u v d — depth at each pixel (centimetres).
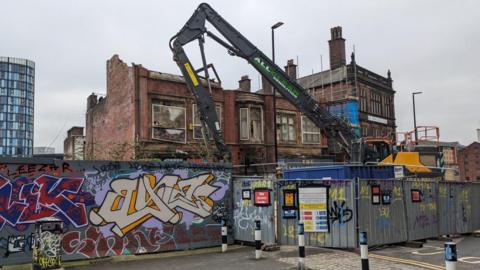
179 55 1961
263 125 3162
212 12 1988
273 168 3080
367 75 4491
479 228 1758
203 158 2548
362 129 4222
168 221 1234
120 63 2814
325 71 4550
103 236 1123
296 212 1257
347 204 1205
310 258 1077
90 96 3538
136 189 1188
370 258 1080
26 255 1014
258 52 1938
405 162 2230
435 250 1238
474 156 9469
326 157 3441
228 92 3009
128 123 2653
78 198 1098
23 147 15312
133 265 1024
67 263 1050
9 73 15262
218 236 1328
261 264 1009
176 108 2727
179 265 1016
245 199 1353
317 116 1866
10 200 1009
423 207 1442
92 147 3162
